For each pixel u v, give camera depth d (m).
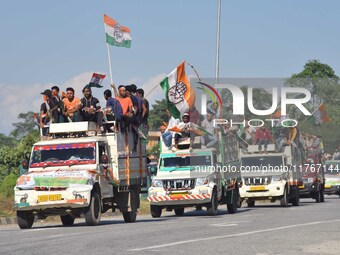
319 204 86.19
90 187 45.72
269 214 58.94
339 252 28.42
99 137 49.09
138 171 54.09
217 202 62.56
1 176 107.62
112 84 52.22
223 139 66.50
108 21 62.75
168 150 63.69
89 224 46.34
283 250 29.03
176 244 31.30
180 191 61.25
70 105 50.44
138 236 35.84
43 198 45.50
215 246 30.44
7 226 53.81
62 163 47.91
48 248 30.45
